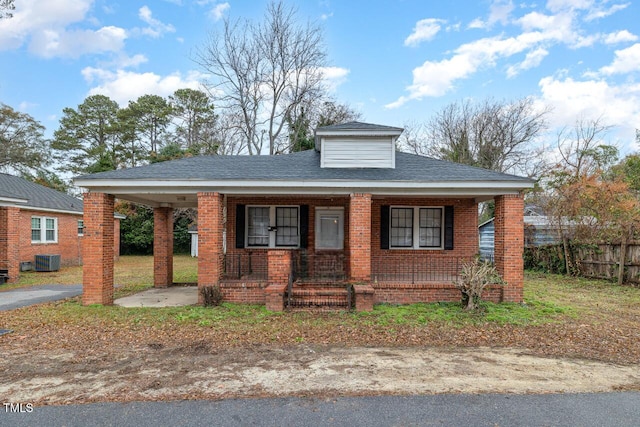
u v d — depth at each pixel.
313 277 9.77
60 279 14.84
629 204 12.92
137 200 11.61
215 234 8.84
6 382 4.28
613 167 19.48
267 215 11.58
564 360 5.04
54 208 18.91
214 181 8.70
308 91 27.81
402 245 11.64
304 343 5.80
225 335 6.23
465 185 8.75
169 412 3.51
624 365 4.86
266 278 9.81
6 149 30.53
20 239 17.16
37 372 4.59
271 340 5.96
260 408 3.60
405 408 3.59
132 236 29.98
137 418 3.40
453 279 9.12
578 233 14.38
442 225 11.60
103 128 37.34
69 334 6.34
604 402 3.74
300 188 8.92
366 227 8.98
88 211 8.83
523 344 5.77
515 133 27.45
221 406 3.64
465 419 3.38
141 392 3.98
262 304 8.69
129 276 15.95
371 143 10.21
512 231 8.89
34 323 7.05
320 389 4.05
